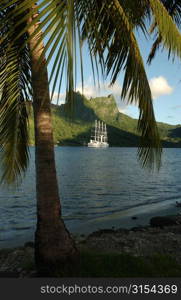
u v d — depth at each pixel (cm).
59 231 417
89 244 673
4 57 435
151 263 486
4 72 452
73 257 425
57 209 417
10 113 498
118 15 318
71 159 6594
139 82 315
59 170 3997
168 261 501
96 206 1795
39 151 408
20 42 419
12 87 476
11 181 559
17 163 555
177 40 330
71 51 201
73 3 206
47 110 404
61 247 415
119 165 5138
